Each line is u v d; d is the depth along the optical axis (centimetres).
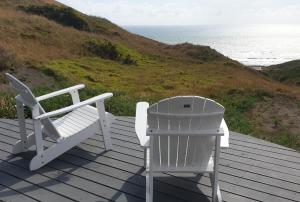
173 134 270
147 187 303
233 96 1223
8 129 475
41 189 319
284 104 1116
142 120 321
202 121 269
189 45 3344
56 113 349
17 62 1622
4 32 2131
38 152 355
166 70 2231
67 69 1702
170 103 260
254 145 440
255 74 2638
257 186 330
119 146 420
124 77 1823
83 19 3081
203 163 302
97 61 2180
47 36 2362
